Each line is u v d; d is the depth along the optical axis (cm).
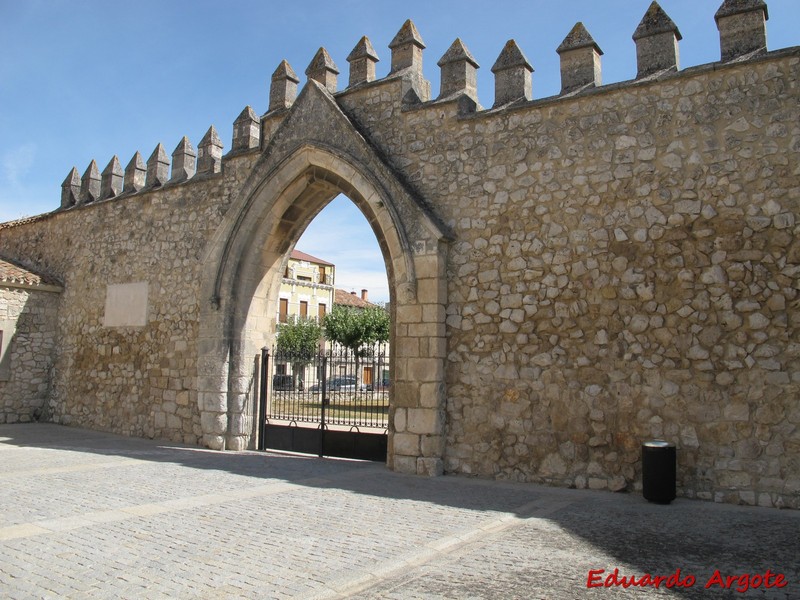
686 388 949
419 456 1137
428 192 1224
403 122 1278
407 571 590
